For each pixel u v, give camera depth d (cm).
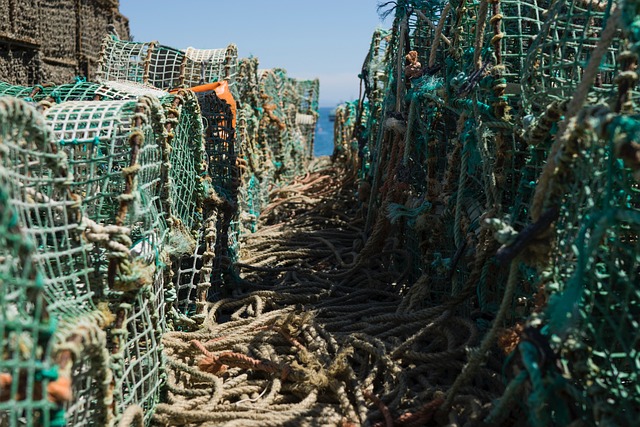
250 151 493
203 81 404
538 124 188
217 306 312
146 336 207
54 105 212
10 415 130
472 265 271
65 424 158
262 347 263
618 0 159
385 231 368
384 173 422
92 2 652
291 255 418
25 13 483
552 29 219
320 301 335
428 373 242
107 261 190
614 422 141
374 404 221
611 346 174
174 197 262
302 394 229
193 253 292
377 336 270
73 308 164
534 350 156
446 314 262
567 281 163
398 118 356
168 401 225
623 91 145
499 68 228
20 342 125
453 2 270
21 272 140
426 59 361
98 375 163
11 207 123
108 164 187
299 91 1012
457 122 268
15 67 477
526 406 182
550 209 163
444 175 297
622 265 183
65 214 164
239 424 202
